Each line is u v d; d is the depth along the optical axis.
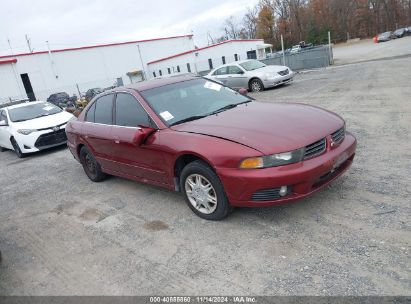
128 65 46.44
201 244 3.65
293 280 2.90
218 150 3.66
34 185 6.83
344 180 4.48
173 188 4.43
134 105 4.82
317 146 3.63
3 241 4.57
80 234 4.37
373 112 7.81
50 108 10.80
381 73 14.59
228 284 3.00
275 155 3.43
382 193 4.01
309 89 13.26
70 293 3.26
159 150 4.26
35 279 3.58
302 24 73.44
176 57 43.06
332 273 2.89
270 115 4.16
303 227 3.61
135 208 4.84
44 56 38.47
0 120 10.84
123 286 3.22
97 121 5.56
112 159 5.30
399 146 5.40
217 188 3.78
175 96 4.87
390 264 2.87
